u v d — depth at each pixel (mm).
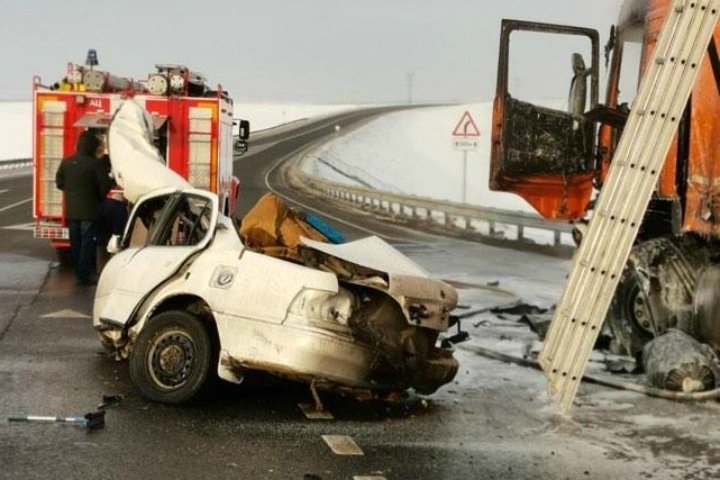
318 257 7699
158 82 16531
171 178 9859
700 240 9062
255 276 7406
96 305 8789
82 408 7461
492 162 10391
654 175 7277
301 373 7152
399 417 7617
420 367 7707
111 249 9328
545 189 10586
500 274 17469
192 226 8258
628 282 9695
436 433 7152
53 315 11688
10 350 9586
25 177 49375
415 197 30766
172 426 7062
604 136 10578
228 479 5910
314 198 39688
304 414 7566
